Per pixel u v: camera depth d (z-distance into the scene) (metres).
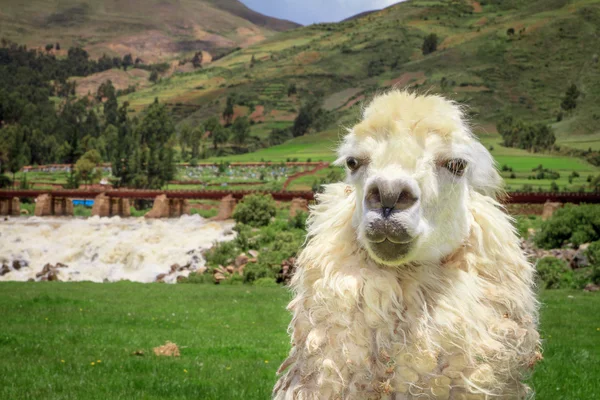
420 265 2.63
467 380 2.52
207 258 39.44
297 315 2.72
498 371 2.59
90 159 172.00
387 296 2.51
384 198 2.37
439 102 2.58
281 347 12.91
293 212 70.12
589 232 35.94
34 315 17.14
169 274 41.41
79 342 13.09
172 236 52.91
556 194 70.75
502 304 2.69
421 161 2.46
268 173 178.25
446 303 2.56
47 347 12.24
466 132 2.73
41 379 9.45
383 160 2.46
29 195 102.88
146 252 47.25
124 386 8.99
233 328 15.72
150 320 16.67
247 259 35.53
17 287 27.80
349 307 2.53
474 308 2.59
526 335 2.74
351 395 2.53
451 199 2.55
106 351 12.04
